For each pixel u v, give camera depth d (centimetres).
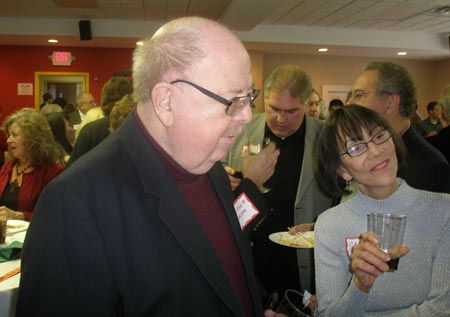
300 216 192
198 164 87
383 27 772
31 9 654
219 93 79
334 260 128
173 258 82
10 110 820
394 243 105
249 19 653
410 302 116
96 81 833
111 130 233
